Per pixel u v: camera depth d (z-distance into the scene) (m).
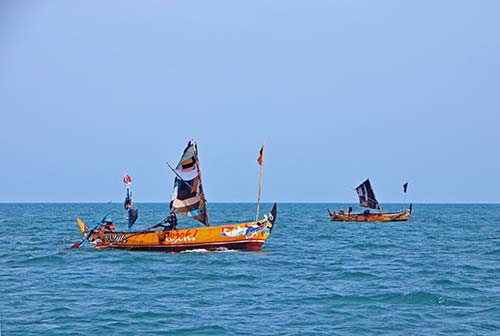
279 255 50.78
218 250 50.19
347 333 24.59
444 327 25.58
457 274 40.03
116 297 31.41
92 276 38.50
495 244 64.81
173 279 37.19
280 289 33.88
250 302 30.25
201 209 50.22
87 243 60.97
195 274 39.12
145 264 43.91
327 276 38.84
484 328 25.44
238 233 50.00
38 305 29.36
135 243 51.44
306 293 32.66
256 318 26.91
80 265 43.75
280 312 28.09
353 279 37.69
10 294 32.25
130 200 51.97
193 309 28.56
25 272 40.47
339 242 67.00
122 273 39.69
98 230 53.28
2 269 42.00
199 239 50.03
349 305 29.66
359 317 27.22
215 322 26.09
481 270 42.12
